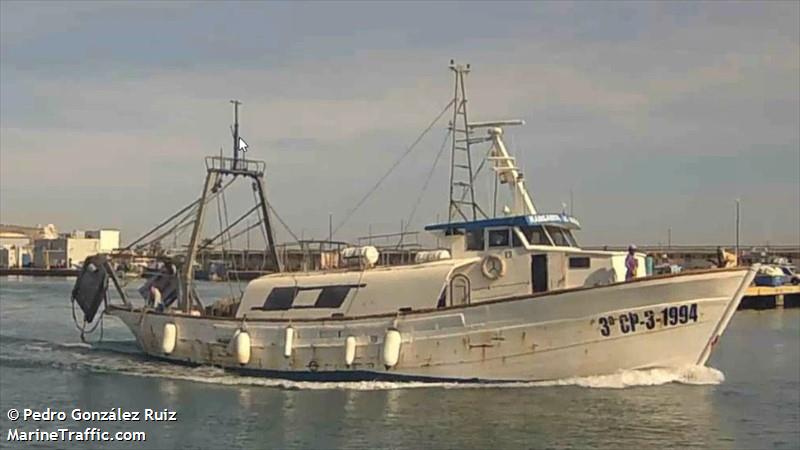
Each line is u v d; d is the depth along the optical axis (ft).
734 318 223.30
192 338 115.24
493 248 101.24
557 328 94.02
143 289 134.00
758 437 81.61
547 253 98.02
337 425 85.61
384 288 102.94
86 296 137.08
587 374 95.61
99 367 121.49
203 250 130.11
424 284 100.89
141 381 110.32
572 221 103.24
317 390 100.17
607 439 79.92
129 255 132.36
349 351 99.81
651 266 102.17
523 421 85.05
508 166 102.99
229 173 127.65
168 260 132.36
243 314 112.06
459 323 96.48
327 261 121.90
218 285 393.70
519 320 94.79
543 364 95.55
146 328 123.75
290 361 104.53
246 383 105.09
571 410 88.07
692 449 77.61
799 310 249.96
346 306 104.73
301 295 108.37
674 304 92.38
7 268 633.20
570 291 93.04
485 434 81.46
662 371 95.50
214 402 96.22
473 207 107.34
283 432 83.87
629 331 93.25
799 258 411.34
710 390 94.63
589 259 96.48
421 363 98.37
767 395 101.35
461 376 97.35
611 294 92.63
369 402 93.20
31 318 223.30
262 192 130.21
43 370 121.08
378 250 111.24
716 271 91.76
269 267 135.74
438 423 85.05
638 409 88.12
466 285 101.19
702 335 93.66
